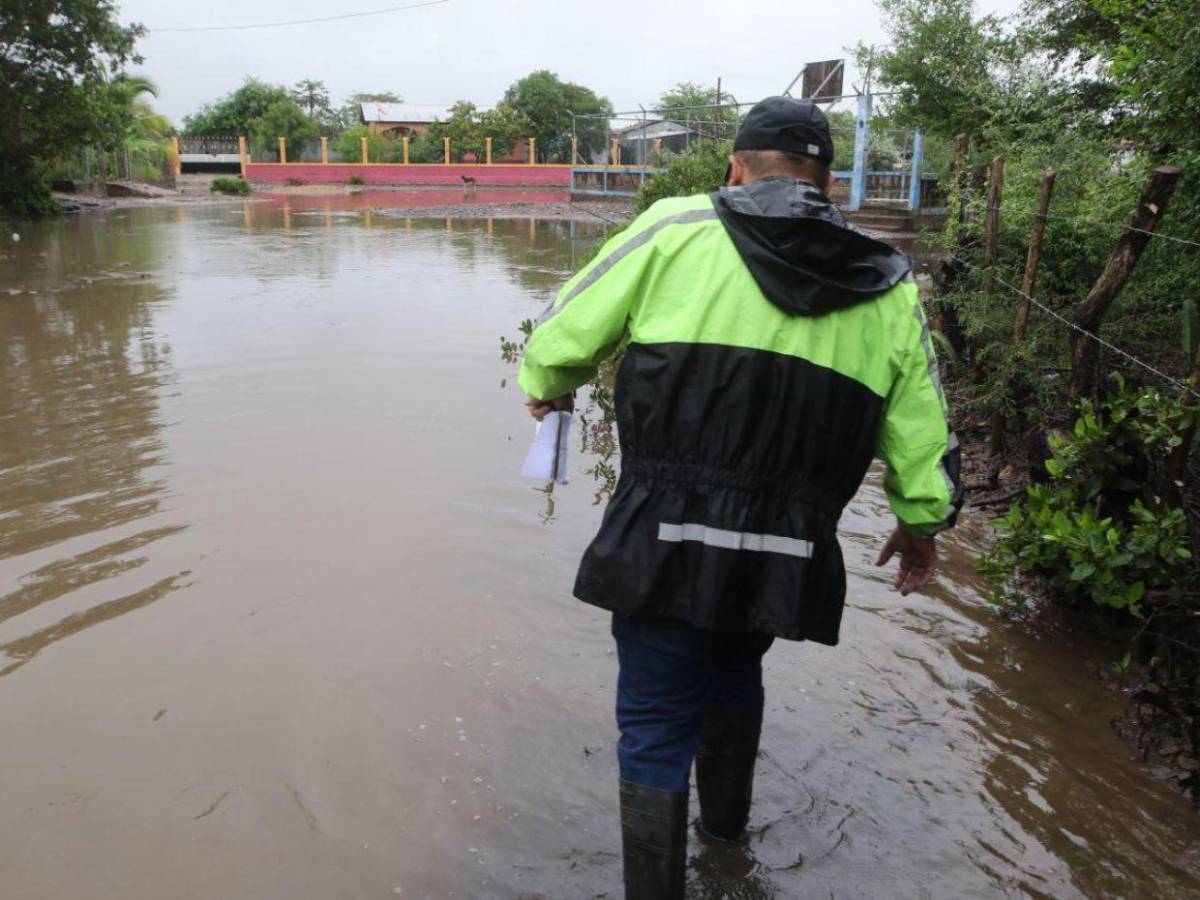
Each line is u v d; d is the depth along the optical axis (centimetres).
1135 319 485
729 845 248
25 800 257
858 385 196
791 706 310
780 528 196
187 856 238
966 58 1065
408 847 243
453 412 619
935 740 294
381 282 1246
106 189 3516
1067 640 355
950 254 657
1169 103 465
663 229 197
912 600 386
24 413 611
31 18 2572
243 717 295
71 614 354
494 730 291
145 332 884
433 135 5600
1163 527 312
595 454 555
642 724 206
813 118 205
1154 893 234
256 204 3447
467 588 379
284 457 528
